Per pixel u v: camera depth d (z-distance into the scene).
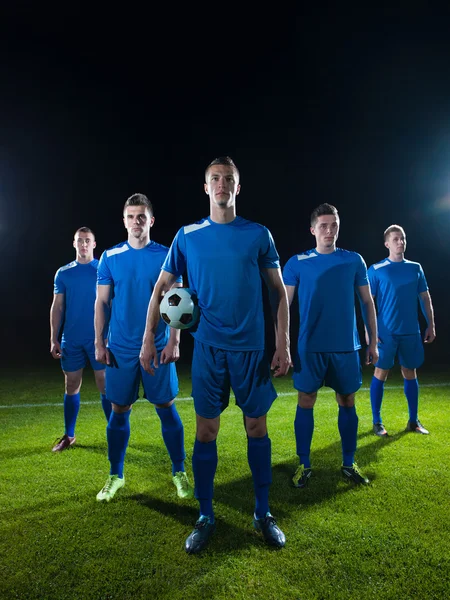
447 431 4.08
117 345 2.77
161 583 1.88
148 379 2.76
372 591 1.82
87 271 3.80
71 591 1.84
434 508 2.53
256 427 2.28
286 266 3.22
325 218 3.03
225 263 2.18
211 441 2.31
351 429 3.01
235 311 2.19
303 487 2.87
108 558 2.07
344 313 2.99
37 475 3.09
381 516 2.44
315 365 3.01
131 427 4.33
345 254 3.06
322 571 1.96
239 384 2.23
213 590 1.84
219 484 2.92
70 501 2.67
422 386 6.22
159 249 2.81
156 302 2.38
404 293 4.05
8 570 1.98
